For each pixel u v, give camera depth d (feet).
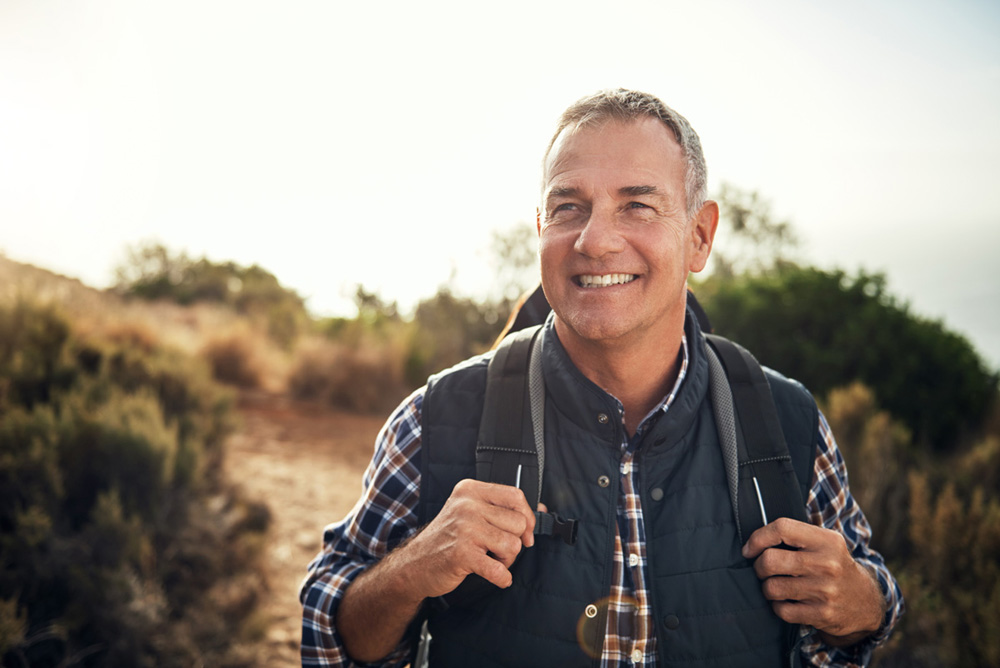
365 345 33.42
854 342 19.35
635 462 4.09
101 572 9.57
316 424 26.66
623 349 4.01
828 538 3.66
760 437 4.08
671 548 3.81
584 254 3.84
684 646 3.69
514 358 4.31
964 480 13.88
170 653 9.18
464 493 3.59
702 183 4.27
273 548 14.02
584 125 4.00
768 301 20.76
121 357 18.06
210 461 15.79
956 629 9.32
